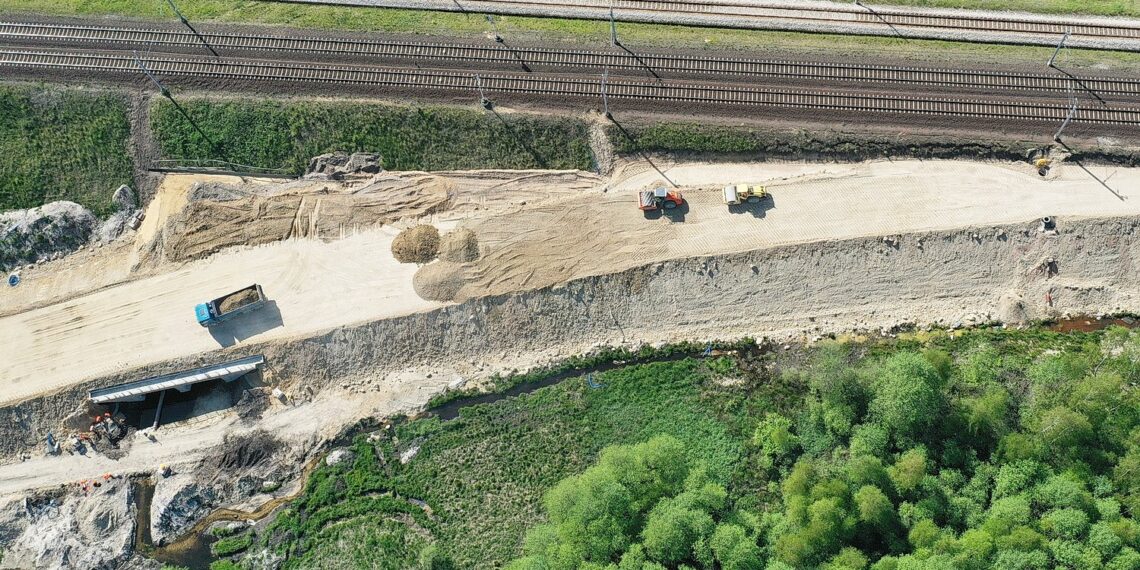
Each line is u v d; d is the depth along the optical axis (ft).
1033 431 174.91
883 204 201.26
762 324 198.39
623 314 199.62
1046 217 197.98
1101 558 161.58
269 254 205.46
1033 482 171.94
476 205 207.51
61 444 197.16
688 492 173.47
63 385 197.77
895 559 165.07
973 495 173.37
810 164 207.21
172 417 199.11
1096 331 193.98
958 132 206.18
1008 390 181.68
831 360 180.75
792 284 198.59
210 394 200.85
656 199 200.64
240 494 192.44
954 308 197.47
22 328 202.49
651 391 194.80
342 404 198.08
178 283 204.23
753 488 184.75
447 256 202.39
